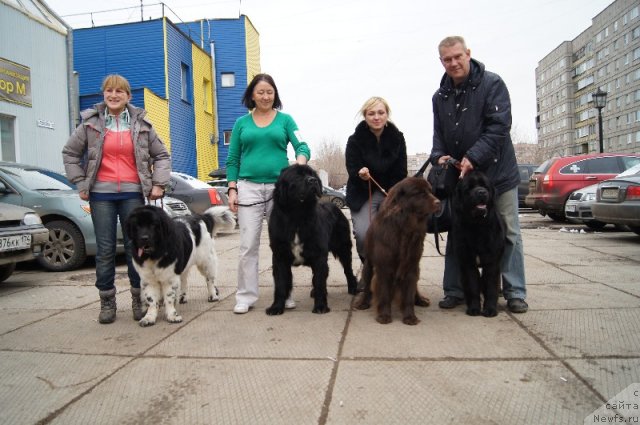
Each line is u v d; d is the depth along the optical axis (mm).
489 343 3451
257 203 4668
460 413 2418
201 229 5066
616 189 8383
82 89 20250
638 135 68188
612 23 73438
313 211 4359
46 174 8125
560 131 92938
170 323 4305
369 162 5039
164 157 4641
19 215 6109
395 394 2654
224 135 26016
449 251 4660
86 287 6039
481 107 4258
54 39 12516
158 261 4168
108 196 4367
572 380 2762
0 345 3742
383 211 4152
